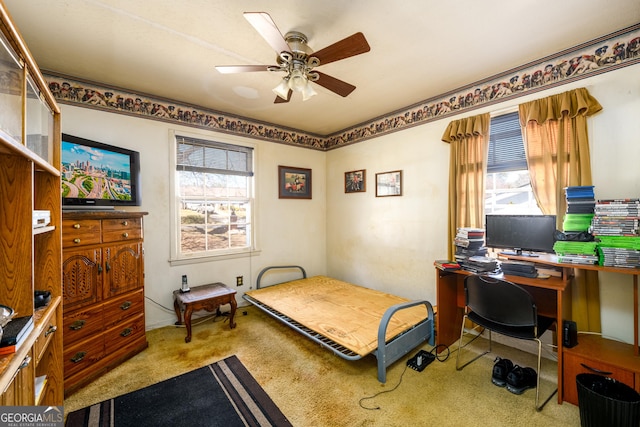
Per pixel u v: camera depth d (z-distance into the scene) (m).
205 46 2.01
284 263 3.97
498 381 1.92
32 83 1.17
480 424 1.58
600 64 1.96
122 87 2.67
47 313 1.23
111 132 2.62
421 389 1.89
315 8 1.62
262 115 3.52
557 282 1.82
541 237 1.99
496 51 2.10
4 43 0.89
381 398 1.80
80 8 1.60
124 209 2.68
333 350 2.06
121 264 2.25
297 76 1.78
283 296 3.20
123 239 2.27
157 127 2.90
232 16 1.69
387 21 1.74
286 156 3.98
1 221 1.08
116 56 2.12
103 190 2.39
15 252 1.09
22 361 0.91
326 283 3.78
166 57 2.15
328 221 4.40
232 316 2.90
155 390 1.89
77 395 1.83
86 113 2.49
